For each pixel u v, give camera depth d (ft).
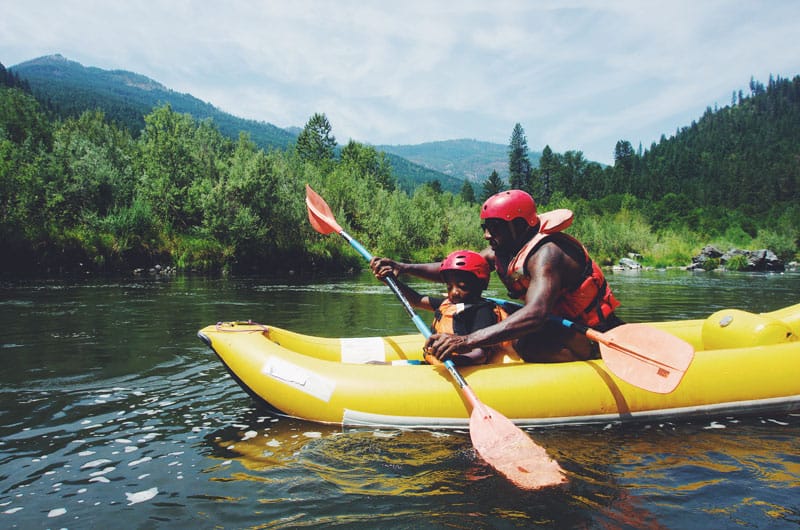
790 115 581.53
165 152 65.46
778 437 8.44
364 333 18.12
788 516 5.84
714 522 5.71
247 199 55.93
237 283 40.65
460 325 9.91
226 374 12.29
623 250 103.91
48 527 5.58
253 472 7.01
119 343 15.69
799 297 33.17
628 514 5.89
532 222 9.86
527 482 6.70
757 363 9.69
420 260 82.48
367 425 8.93
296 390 9.26
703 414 9.39
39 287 33.45
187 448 7.88
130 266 49.32
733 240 139.33
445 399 8.98
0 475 6.88
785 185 280.92
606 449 7.93
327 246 61.21
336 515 5.83
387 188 184.34
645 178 312.91
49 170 51.37
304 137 183.01
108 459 7.44
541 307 8.73
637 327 9.09
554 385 9.11
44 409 9.70
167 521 5.71
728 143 488.02
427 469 7.14
